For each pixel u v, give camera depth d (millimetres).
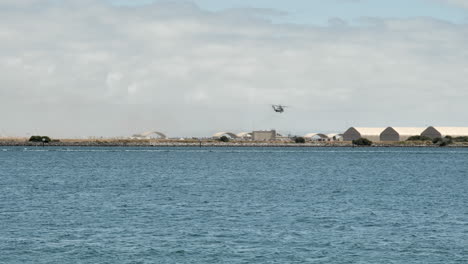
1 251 52312
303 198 94188
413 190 109750
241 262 49219
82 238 57906
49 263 48688
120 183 124812
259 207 81875
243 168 184000
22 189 109188
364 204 86125
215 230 62438
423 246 54906
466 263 49062
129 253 51875
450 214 75062
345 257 50938
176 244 55375
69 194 100125
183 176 147250
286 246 54844
